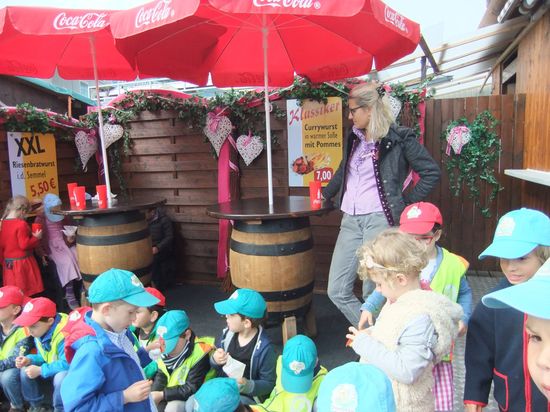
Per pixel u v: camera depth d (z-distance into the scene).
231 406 1.68
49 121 4.77
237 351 2.41
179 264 5.31
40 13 2.96
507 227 1.52
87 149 5.18
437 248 2.18
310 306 3.39
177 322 2.32
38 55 4.09
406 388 1.52
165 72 3.85
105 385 1.64
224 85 4.48
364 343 1.59
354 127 3.05
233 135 4.82
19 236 4.00
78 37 4.08
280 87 4.48
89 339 1.66
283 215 2.95
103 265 3.75
